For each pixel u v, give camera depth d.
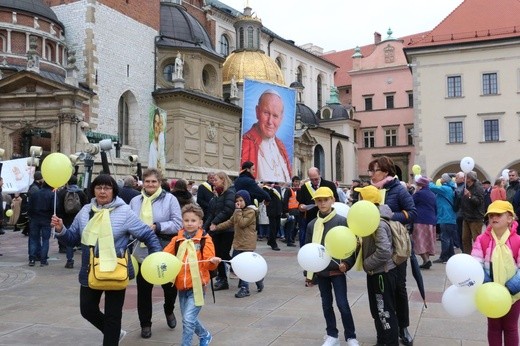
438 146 45.28
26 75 32.72
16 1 35.56
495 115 44.06
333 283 6.71
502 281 5.36
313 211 12.39
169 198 7.55
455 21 46.28
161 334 7.40
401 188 6.95
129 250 6.81
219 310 8.87
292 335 7.31
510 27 44.25
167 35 45.50
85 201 14.86
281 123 20.52
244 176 12.14
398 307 6.83
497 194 14.56
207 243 6.40
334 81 82.00
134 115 41.31
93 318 6.01
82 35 37.56
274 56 66.75
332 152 65.50
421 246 13.48
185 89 42.84
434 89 45.59
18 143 34.50
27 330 7.56
